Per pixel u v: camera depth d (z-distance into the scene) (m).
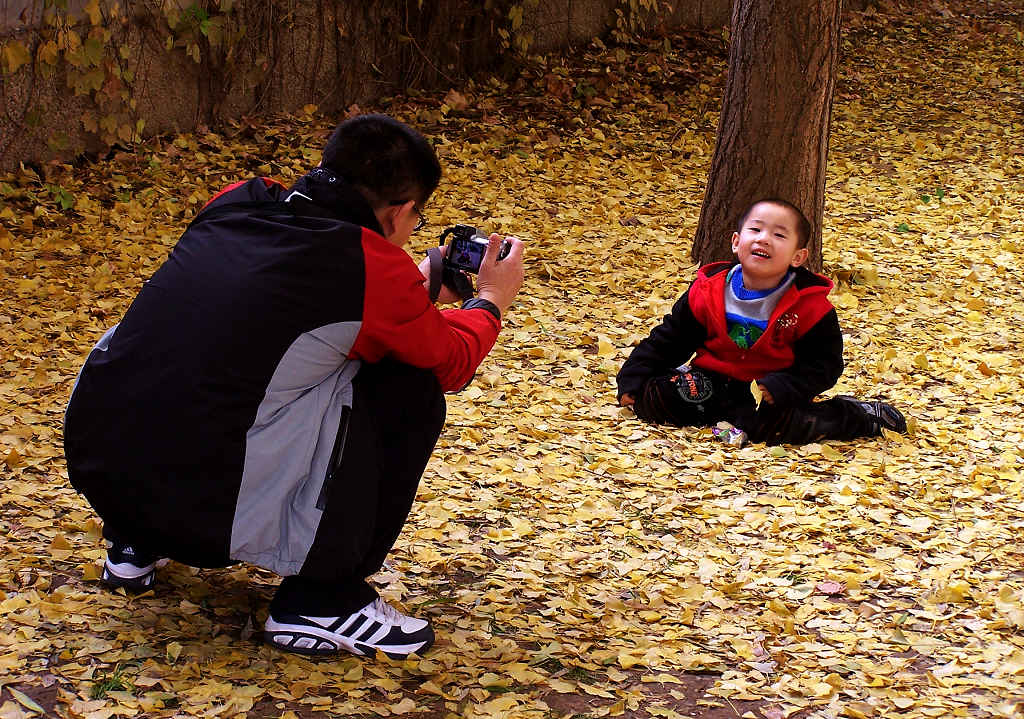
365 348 2.80
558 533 3.96
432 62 11.05
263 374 2.66
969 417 5.32
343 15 10.20
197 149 8.99
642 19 13.08
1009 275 7.71
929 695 3.01
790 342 4.98
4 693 2.66
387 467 2.88
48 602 3.09
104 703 2.65
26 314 5.90
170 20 8.81
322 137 9.63
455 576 3.56
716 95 12.02
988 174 10.38
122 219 7.59
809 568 3.78
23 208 7.65
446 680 2.91
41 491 3.92
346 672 2.90
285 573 2.78
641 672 3.05
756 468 4.64
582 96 11.41
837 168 10.41
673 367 5.25
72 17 8.24
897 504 4.33
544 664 3.05
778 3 6.82
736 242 4.99
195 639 3.00
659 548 3.90
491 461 4.54
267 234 2.73
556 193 8.87
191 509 2.68
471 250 3.27
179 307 2.71
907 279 7.54
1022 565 3.87
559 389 5.41
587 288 6.96
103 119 8.53
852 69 14.02
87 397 2.74
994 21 16.98
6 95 8.00
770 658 3.17
